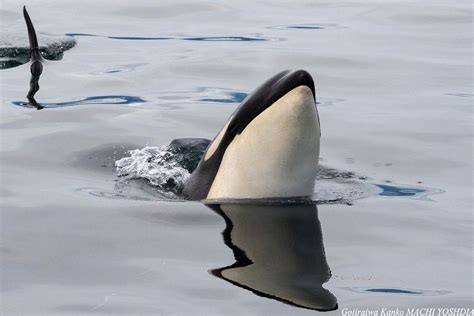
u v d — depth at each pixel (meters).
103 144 46.19
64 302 29.53
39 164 43.09
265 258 32.66
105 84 57.62
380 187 41.00
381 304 29.41
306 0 83.00
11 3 79.31
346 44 67.69
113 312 28.86
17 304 29.44
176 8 78.44
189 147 44.41
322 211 37.31
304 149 36.09
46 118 50.38
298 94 35.03
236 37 69.62
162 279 31.05
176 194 39.28
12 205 37.72
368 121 50.88
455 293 30.33
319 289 30.42
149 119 50.81
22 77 59.09
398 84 58.38
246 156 37.03
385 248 34.06
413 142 47.41
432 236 35.34
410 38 69.75
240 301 29.45
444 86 57.91
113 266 32.09
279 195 37.56
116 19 74.81
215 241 34.00
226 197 37.69
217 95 55.84
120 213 36.81
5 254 33.09
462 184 41.50
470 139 47.88
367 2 81.69
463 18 75.62
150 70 60.84
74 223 35.84
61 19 74.25
